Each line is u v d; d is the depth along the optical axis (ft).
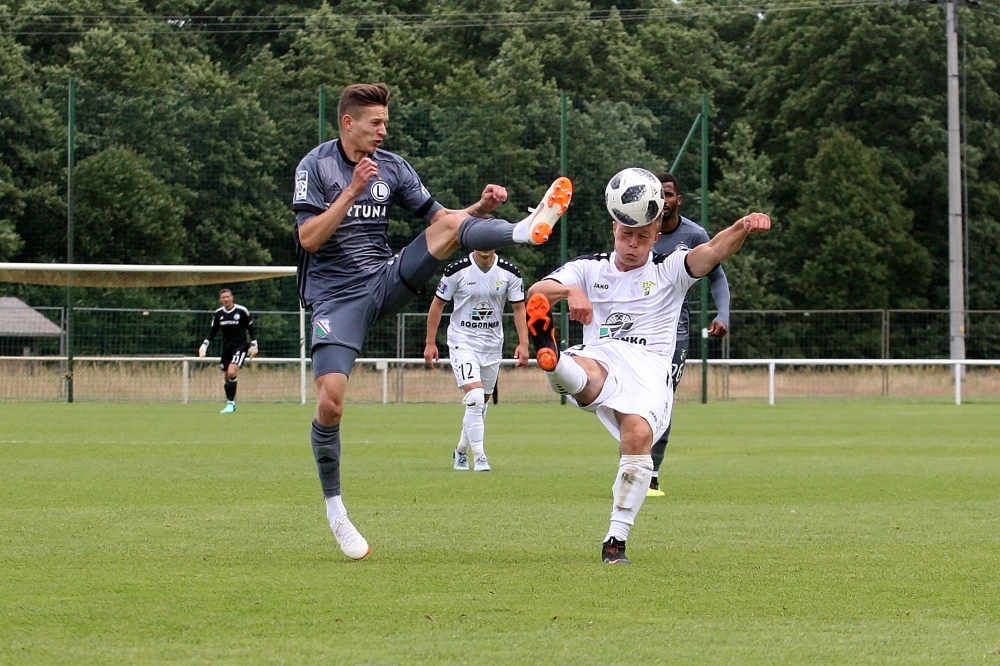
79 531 47.24
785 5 375.45
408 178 43.80
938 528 49.19
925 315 212.64
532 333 39.60
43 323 178.70
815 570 38.99
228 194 190.19
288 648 28.37
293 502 57.26
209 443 94.68
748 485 66.03
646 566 39.63
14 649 28.30
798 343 212.23
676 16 372.79
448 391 179.83
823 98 351.87
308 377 182.19
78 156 185.57
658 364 41.91
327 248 42.24
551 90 296.92
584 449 91.81
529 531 48.03
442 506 56.39
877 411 152.56
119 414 139.03
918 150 344.69
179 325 182.50
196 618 31.48
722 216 313.32
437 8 361.51
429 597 34.22
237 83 292.81
